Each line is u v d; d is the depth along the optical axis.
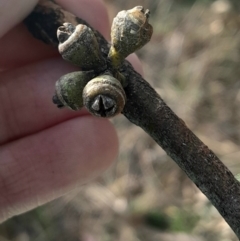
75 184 0.12
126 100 0.07
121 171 0.20
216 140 0.20
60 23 0.08
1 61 0.11
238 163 0.19
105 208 0.20
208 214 0.18
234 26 0.22
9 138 0.11
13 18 0.09
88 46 0.06
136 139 0.21
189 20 0.24
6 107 0.11
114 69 0.07
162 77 0.23
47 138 0.11
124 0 0.26
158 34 0.24
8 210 0.12
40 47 0.11
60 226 0.20
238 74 0.21
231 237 0.17
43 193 0.12
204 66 0.22
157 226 0.19
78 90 0.06
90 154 0.11
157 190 0.20
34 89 0.11
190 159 0.06
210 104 0.21
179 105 0.21
